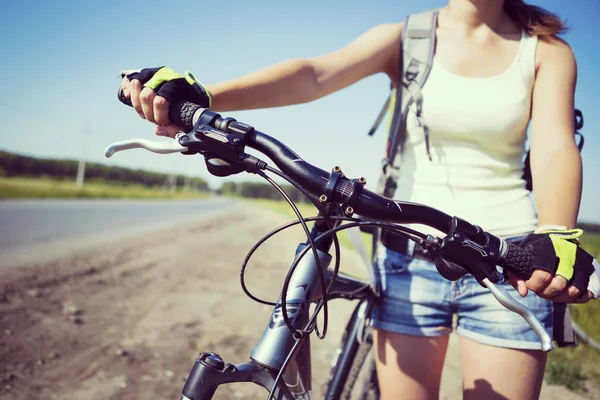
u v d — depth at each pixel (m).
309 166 0.96
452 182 1.42
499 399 1.26
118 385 2.97
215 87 1.20
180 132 1.01
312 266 1.06
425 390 1.40
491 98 1.37
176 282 6.10
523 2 1.44
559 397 3.02
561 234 0.98
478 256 0.92
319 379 3.19
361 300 1.56
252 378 0.97
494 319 1.30
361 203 0.93
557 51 1.38
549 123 1.29
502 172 1.41
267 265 8.08
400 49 1.52
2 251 7.18
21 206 18.48
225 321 4.47
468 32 1.45
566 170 1.19
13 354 3.25
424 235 0.95
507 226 1.38
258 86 1.25
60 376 3.02
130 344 3.69
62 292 5.00
